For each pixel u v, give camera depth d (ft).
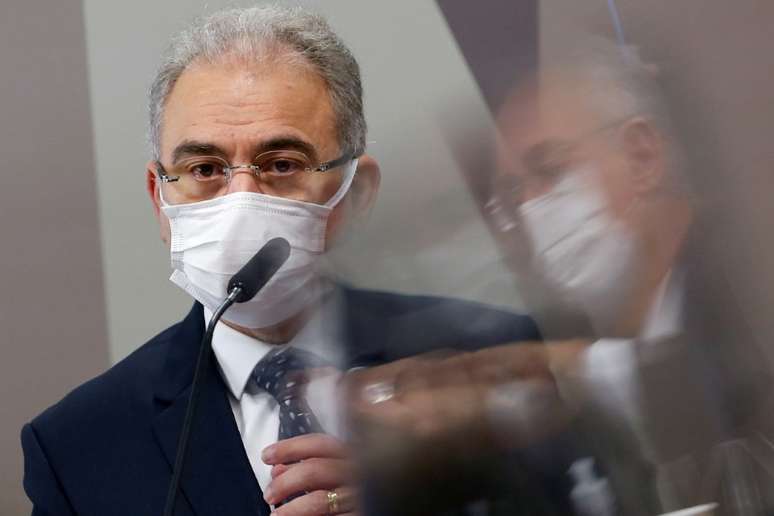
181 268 14.07
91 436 13.17
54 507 12.82
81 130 21.98
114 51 21.86
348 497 4.33
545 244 4.26
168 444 12.77
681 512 4.16
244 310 12.81
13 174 22.03
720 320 4.20
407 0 16.67
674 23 4.56
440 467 4.18
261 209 13.47
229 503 12.21
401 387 4.36
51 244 21.99
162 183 14.19
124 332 21.91
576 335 4.28
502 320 4.34
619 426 4.22
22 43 21.98
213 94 13.82
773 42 6.42
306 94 13.91
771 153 4.25
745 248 4.19
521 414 4.22
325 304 4.86
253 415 12.87
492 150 4.29
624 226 4.22
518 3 11.37
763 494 4.18
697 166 4.25
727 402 4.20
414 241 4.44
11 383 21.91
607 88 4.30
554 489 4.17
